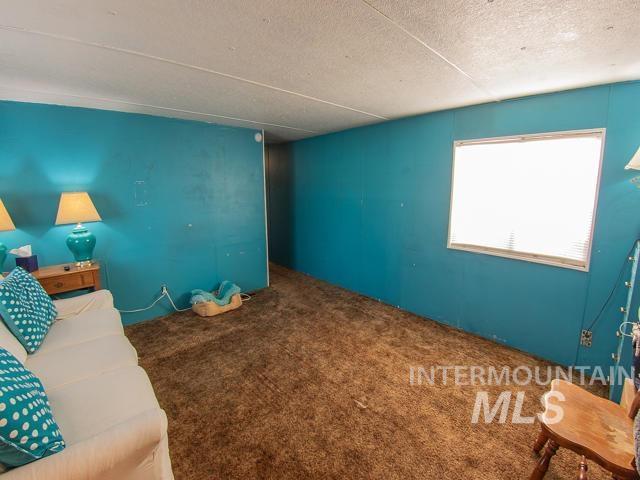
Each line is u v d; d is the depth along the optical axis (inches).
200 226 143.5
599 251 86.1
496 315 110.0
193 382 87.7
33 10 48.1
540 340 100.1
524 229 100.6
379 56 67.1
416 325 124.5
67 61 68.4
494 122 102.7
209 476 58.7
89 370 63.5
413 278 135.0
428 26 54.5
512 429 70.3
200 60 69.2
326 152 169.9
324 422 72.5
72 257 110.3
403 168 132.1
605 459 44.4
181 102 103.9
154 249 130.4
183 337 114.6
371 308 142.1
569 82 81.5
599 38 57.7
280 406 77.9
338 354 102.5
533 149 96.0
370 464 61.4
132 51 64.2
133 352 73.3
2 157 96.7
